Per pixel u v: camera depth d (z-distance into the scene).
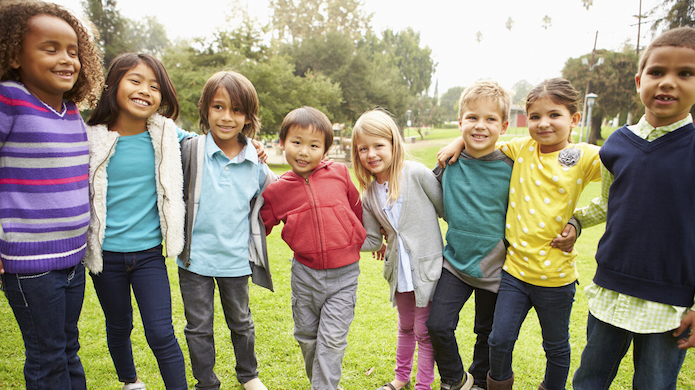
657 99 1.54
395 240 2.19
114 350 2.09
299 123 2.06
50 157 1.61
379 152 2.10
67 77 1.62
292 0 46.56
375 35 60.12
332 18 46.66
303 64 33.66
